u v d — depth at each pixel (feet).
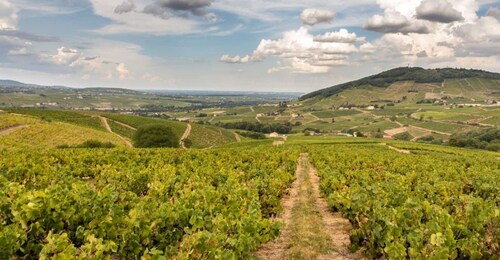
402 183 64.39
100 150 132.16
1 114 243.81
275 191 53.88
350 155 127.95
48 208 29.78
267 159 113.80
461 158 141.69
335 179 58.65
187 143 295.69
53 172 67.46
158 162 91.40
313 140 262.88
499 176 81.76
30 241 27.25
